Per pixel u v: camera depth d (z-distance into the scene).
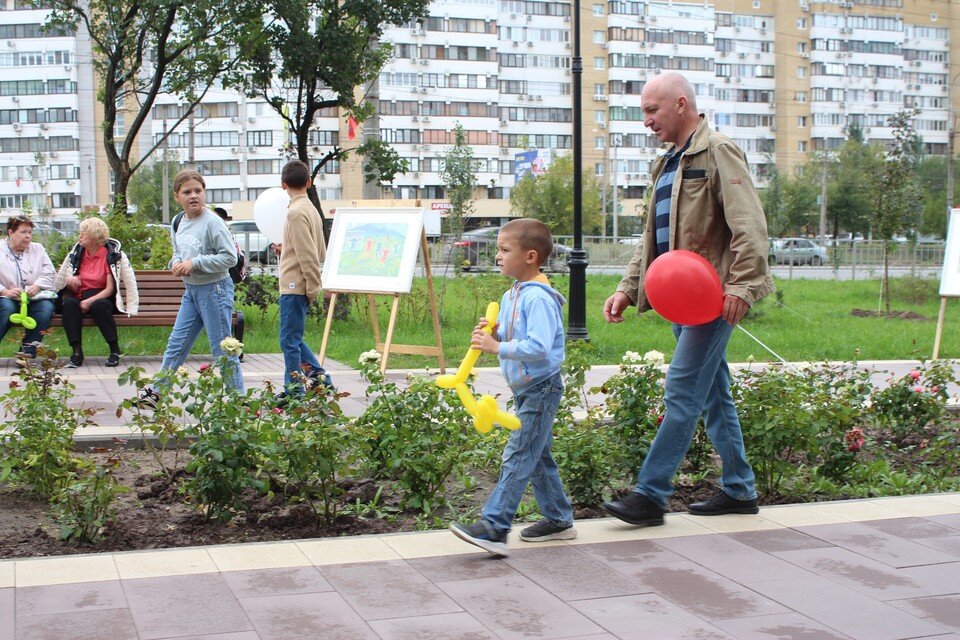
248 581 3.79
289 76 15.33
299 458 4.63
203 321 7.36
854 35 90.75
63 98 74.94
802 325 16.91
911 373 6.99
